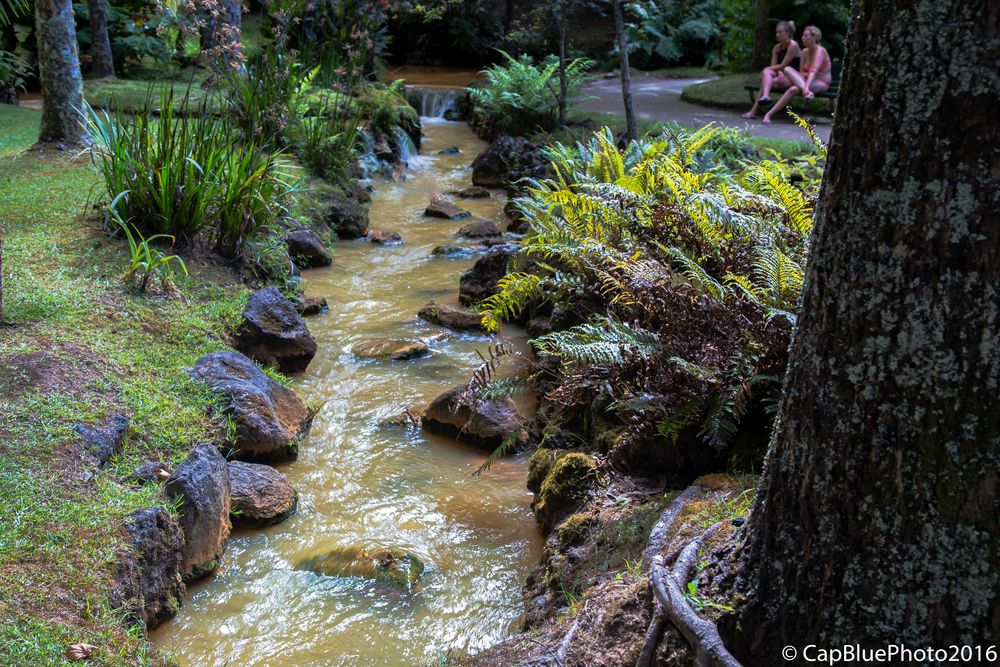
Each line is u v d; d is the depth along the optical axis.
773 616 2.29
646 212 5.30
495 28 22.95
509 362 6.14
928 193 1.89
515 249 7.13
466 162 13.12
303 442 5.07
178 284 6.11
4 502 3.50
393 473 4.79
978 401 1.91
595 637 2.76
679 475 4.00
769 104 14.26
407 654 3.40
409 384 5.83
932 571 2.02
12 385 4.35
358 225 9.14
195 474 3.92
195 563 3.78
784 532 2.26
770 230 4.82
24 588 3.07
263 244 7.18
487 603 3.72
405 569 3.88
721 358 3.95
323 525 4.27
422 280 7.90
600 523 3.71
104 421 4.24
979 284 1.87
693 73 20.72
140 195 6.61
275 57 10.23
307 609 3.65
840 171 2.03
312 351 5.97
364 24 13.21
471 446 5.09
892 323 1.97
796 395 2.19
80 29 15.35
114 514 3.58
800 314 2.20
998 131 1.81
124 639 3.03
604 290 5.12
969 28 1.80
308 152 9.95
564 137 12.48
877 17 1.92
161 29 10.81
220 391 4.82
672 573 2.55
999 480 1.92
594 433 4.51
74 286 5.68
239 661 3.33
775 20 17.69
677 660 2.40
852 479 2.08
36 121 11.66
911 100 1.88
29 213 7.12
